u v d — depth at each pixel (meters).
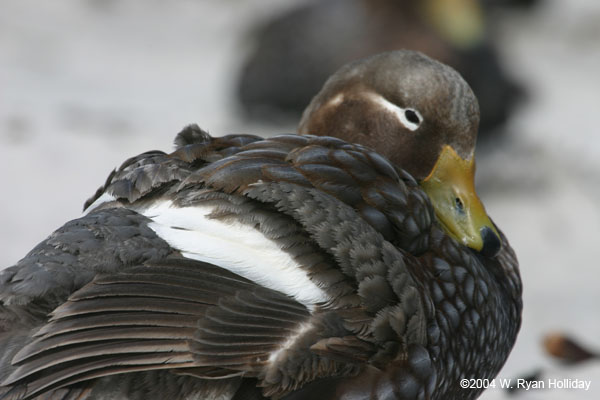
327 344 6.99
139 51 25.27
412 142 9.16
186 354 6.52
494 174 18.77
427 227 8.02
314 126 9.66
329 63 19.38
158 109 20.38
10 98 19.78
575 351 11.02
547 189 18.28
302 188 7.25
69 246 6.71
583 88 25.75
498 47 21.11
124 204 7.44
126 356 6.42
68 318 6.38
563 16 31.17
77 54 24.23
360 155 7.82
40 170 16.19
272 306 6.86
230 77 23.33
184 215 7.11
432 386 7.61
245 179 7.18
